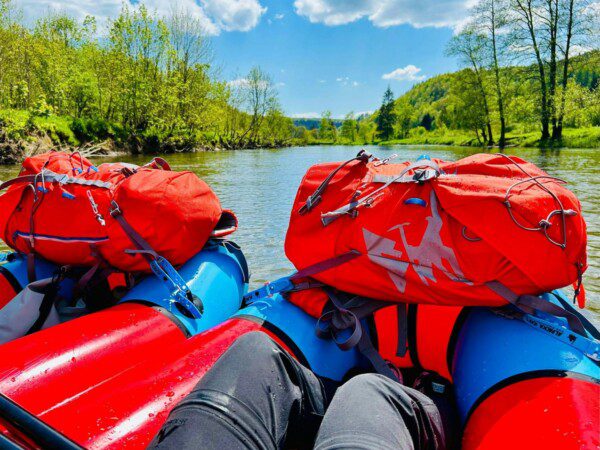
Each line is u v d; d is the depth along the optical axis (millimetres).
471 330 1414
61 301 1896
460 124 35625
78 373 1332
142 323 1615
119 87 27469
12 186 2021
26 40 23594
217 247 2266
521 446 922
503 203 1221
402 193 1378
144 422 1027
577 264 1279
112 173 2092
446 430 1171
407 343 1579
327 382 1274
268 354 905
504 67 29859
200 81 33188
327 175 1562
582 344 1166
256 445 746
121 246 1841
